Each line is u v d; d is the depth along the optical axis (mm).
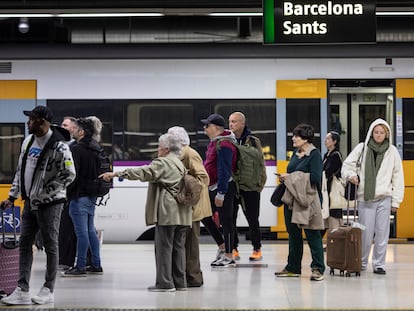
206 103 17141
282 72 17188
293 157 11539
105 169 11695
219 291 10281
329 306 9125
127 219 16906
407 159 17250
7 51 17109
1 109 17125
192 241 10680
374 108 17766
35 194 9125
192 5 15844
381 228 12086
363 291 10320
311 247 11359
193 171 10422
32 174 9164
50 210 9203
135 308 8898
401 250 15578
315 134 17141
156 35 18375
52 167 9164
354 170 12180
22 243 9258
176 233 10297
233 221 13695
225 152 12078
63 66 17141
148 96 17125
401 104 17281
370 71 17234
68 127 11633
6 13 15773
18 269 9586
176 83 17141
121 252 15312
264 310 8836
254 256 13680
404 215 17203
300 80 17172
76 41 18516
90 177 11555
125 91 17141
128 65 17188
